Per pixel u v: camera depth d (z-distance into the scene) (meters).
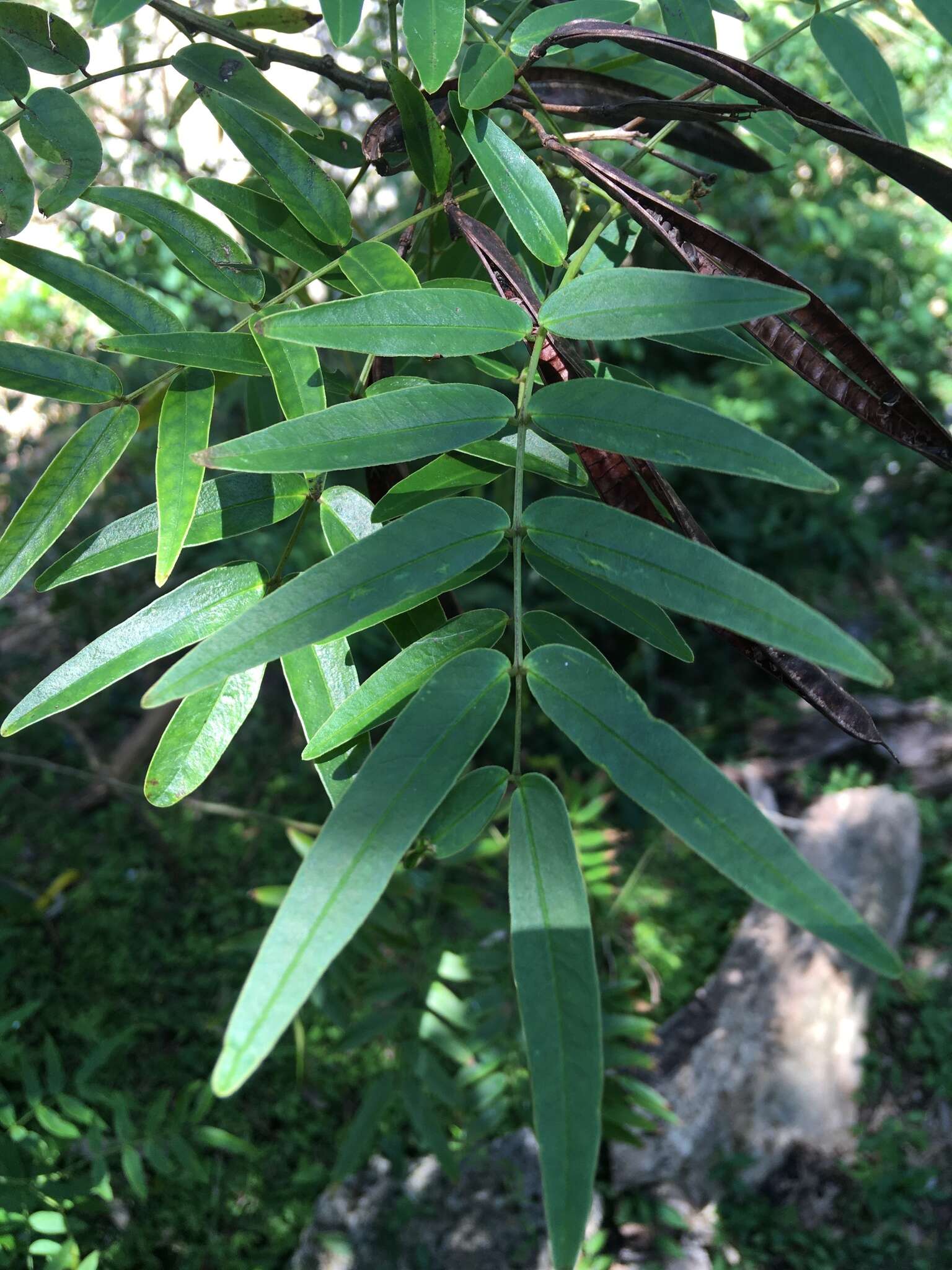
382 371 0.18
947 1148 0.90
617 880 1.08
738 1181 0.85
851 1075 0.94
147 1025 0.90
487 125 0.17
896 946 1.04
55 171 0.17
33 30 0.18
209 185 0.18
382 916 0.47
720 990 0.96
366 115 0.51
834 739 1.28
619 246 0.20
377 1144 0.81
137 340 0.16
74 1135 0.44
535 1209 0.76
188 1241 0.74
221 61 0.18
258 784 1.19
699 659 1.37
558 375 0.15
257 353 0.17
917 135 1.05
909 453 1.57
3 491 1.14
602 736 0.12
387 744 0.12
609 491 0.16
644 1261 0.81
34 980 0.95
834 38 0.19
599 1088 0.10
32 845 1.09
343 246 0.18
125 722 1.23
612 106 0.18
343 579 0.13
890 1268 0.82
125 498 1.19
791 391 1.43
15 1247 0.41
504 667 0.13
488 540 0.14
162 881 1.06
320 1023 0.90
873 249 1.50
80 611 1.22
